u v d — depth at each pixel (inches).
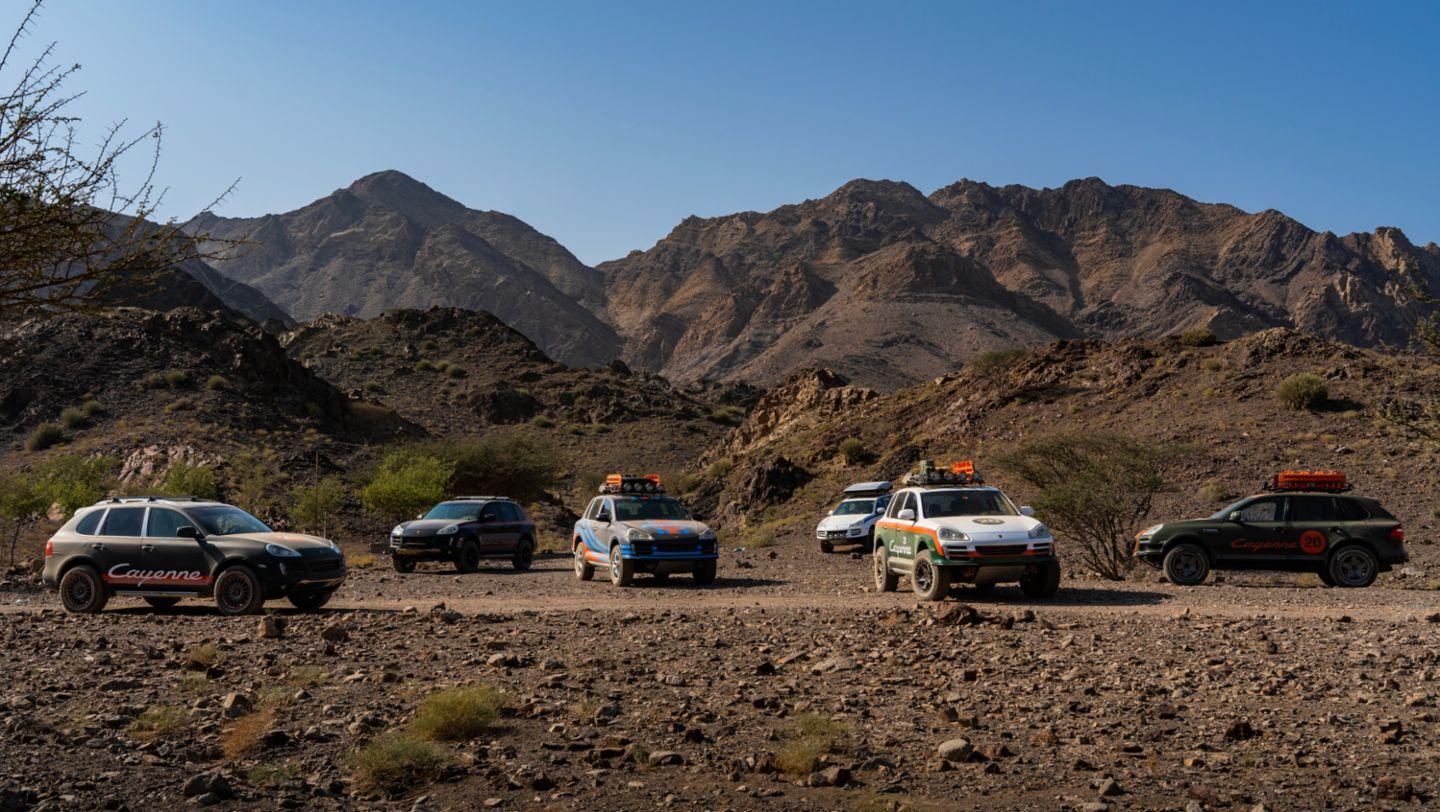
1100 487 911.0
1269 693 354.3
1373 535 762.8
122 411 2425.0
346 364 4722.0
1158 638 484.4
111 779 252.7
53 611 652.1
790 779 258.2
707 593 765.9
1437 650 432.5
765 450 2864.2
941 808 234.5
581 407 4473.4
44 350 2625.5
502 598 743.1
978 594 719.1
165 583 635.5
